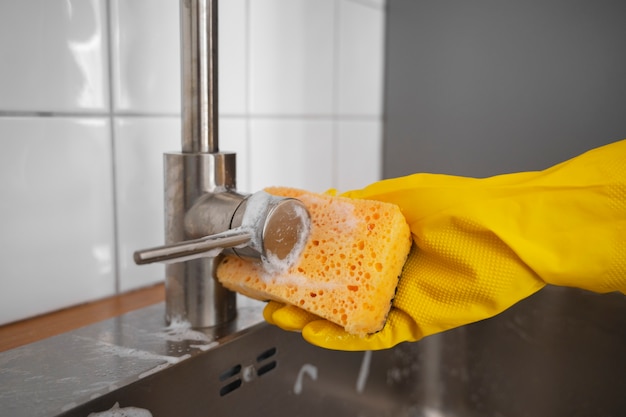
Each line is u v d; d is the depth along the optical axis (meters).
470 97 0.81
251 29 0.66
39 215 0.51
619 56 0.71
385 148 0.89
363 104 0.84
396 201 0.45
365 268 0.41
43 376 0.43
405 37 0.85
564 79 0.75
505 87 0.79
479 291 0.42
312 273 0.43
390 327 0.44
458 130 0.83
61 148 0.52
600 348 0.58
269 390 0.52
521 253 0.40
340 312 0.41
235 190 0.48
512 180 0.44
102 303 0.56
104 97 0.54
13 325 0.51
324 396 0.57
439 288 0.43
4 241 0.50
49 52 0.50
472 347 0.63
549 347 0.60
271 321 0.46
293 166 0.73
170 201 0.48
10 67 0.49
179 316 0.50
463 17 0.80
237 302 0.56
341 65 0.79
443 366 0.64
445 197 0.44
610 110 0.72
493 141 0.80
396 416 0.64
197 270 0.49
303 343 0.54
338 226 0.43
